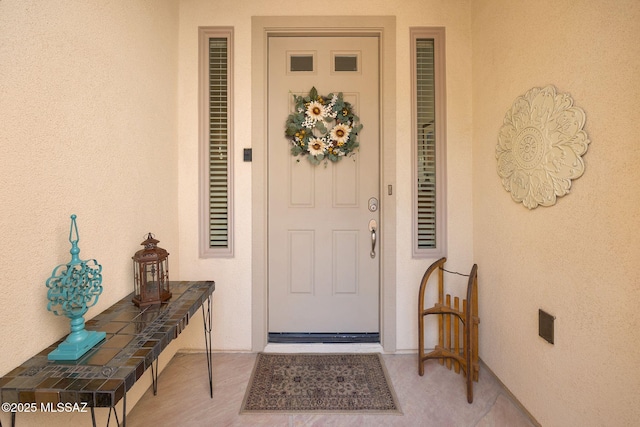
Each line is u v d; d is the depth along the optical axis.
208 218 2.31
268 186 2.38
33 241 1.10
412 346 2.32
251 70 2.28
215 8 2.28
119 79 1.59
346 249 2.39
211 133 2.33
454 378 2.01
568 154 1.35
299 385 1.94
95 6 1.40
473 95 2.25
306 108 2.31
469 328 1.80
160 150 2.02
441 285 2.13
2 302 0.99
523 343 1.69
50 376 0.97
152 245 1.57
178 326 1.35
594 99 1.23
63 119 1.22
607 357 1.19
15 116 1.02
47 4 1.14
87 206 1.37
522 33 1.68
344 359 2.23
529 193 1.61
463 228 2.29
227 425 1.62
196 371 2.08
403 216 2.30
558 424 1.44
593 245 1.25
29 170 1.08
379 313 2.38
